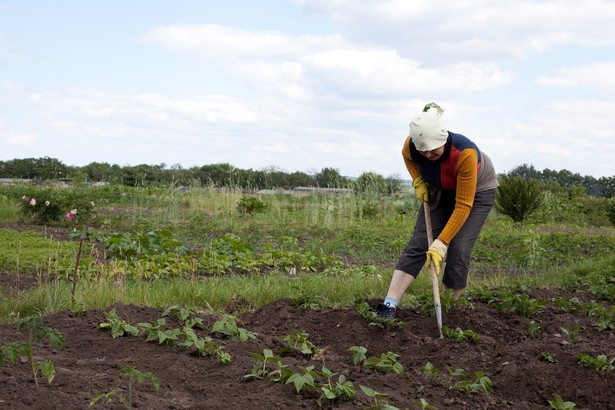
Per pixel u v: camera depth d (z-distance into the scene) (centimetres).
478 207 621
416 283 845
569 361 491
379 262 1268
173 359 457
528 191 2106
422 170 594
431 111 565
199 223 1745
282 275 1012
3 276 919
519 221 2116
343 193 2253
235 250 1196
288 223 1898
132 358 464
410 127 565
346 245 1468
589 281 866
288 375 420
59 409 342
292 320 621
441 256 576
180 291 775
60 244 1182
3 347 371
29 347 371
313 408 384
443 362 503
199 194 2405
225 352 481
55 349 479
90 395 369
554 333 600
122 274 936
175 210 1986
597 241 1608
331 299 792
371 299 653
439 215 615
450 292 628
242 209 2148
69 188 2361
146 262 1025
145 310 593
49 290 715
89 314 572
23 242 1213
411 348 536
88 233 1318
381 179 2425
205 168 3142
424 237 609
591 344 559
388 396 403
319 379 432
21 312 681
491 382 460
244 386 415
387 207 2308
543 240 1567
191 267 1018
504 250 1440
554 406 404
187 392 410
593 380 458
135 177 3400
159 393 399
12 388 363
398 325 570
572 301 686
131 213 2014
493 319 611
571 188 2923
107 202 2311
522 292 745
